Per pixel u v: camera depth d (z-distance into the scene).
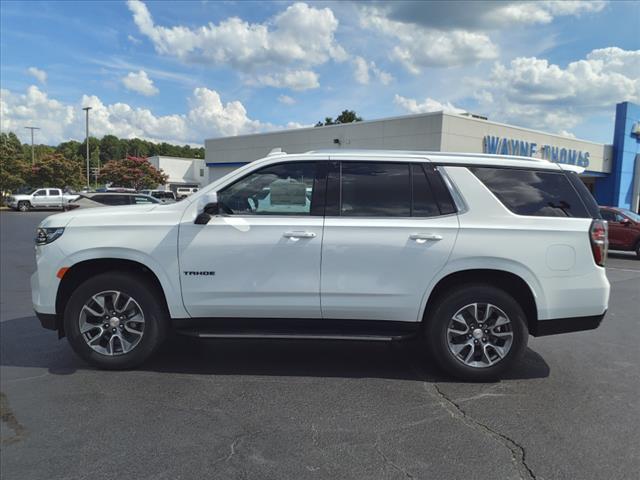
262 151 37.72
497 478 2.81
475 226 4.19
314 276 4.20
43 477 2.77
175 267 4.23
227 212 4.32
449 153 4.49
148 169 63.94
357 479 2.78
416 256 4.17
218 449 3.09
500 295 4.20
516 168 4.40
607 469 2.92
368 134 29.41
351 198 4.30
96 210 4.49
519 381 4.35
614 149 35.88
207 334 4.29
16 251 13.57
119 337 4.38
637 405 3.86
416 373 4.51
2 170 43.19
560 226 4.23
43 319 4.35
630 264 13.99
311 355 5.00
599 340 5.75
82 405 3.71
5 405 3.70
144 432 3.30
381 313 4.25
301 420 3.51
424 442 3.21
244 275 4.22
